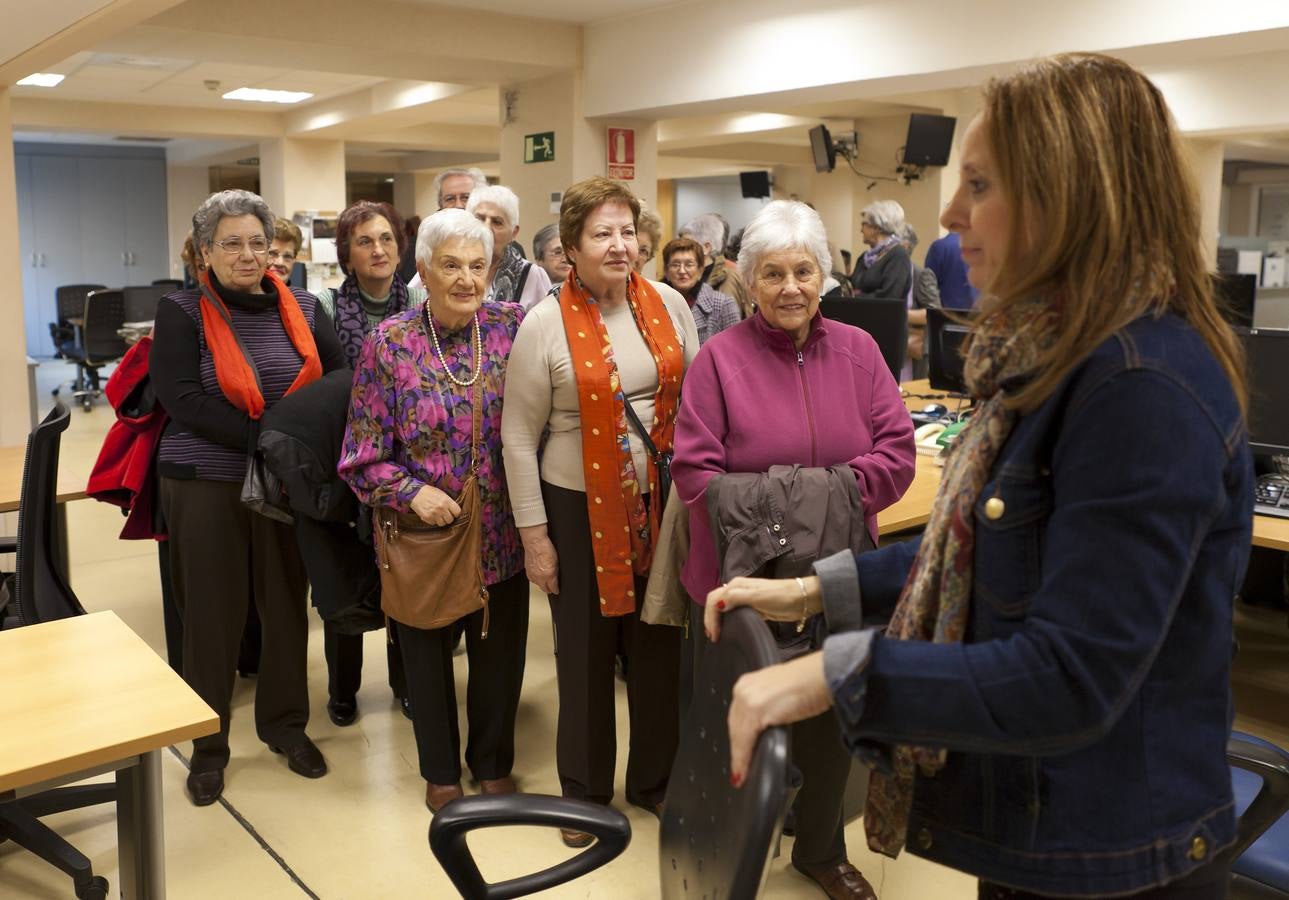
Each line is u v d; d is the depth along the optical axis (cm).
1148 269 91
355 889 243
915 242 676
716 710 111
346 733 325
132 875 175
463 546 254
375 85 1017
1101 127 90
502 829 270
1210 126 837
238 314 282
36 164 1554
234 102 1139
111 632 204
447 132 1316
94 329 980
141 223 1636
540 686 357
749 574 203
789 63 627
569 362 242
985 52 532
